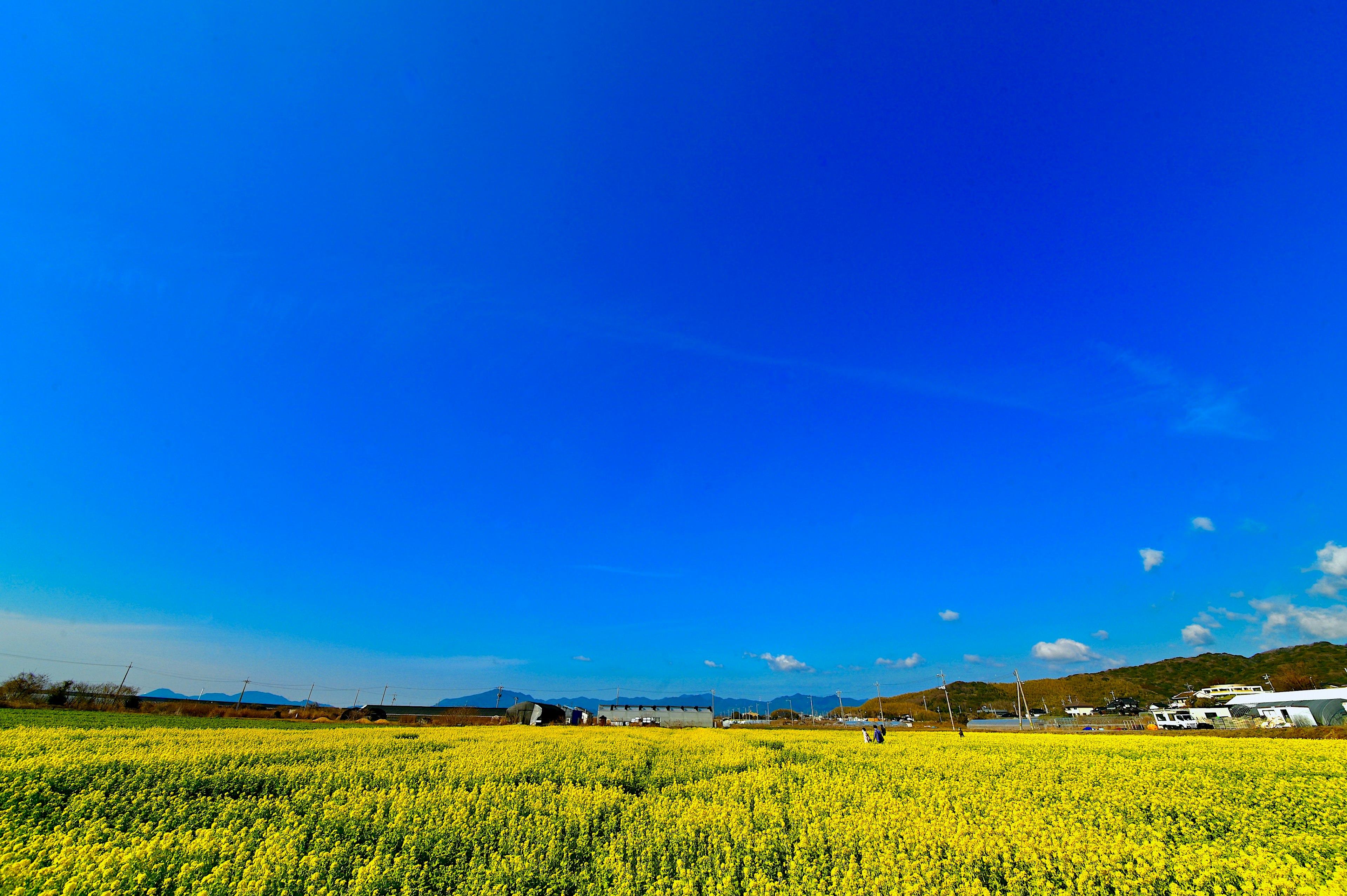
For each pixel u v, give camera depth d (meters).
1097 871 7.21
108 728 22.77
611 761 17.17
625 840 8.77
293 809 10.50
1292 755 18.95
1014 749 22.33
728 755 19.27
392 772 14.10
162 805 10.55
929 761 17.92
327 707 70.88
